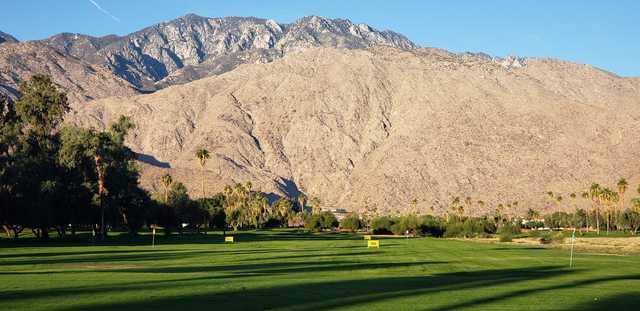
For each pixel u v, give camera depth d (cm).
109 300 3734
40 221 10781
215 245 11031
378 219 19725
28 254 7956
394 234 19362
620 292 4725
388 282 5194
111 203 12325
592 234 19062
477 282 5388
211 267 6394
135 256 7869
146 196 13938
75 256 7656
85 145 11744
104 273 5422
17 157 11181
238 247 10450
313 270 6281
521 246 12825
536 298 4269
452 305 3869
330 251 9700
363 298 4097
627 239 15700
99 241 11744
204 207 17600
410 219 18925
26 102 12000
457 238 17738
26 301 3644
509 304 3950
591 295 4494
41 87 12181
